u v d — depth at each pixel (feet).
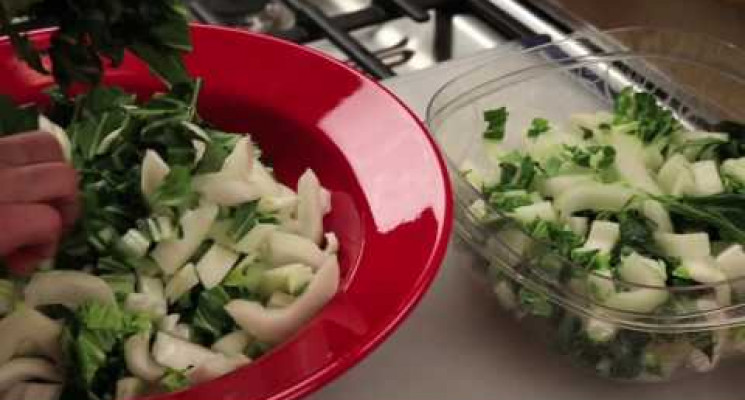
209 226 2.34
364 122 2.50
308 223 2.42
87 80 2.25
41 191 2.09
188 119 2.46
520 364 2.30
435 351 2.32
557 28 3.22
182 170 2.33
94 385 2.19
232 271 2.33
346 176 2.46
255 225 2.36
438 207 2.25
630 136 2.53
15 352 2.18
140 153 2.43
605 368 2.22
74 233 2.28
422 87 2.94
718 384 2.28
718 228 2.31
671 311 2.12
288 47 2.63
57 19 2.16
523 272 2.21
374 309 2.10
